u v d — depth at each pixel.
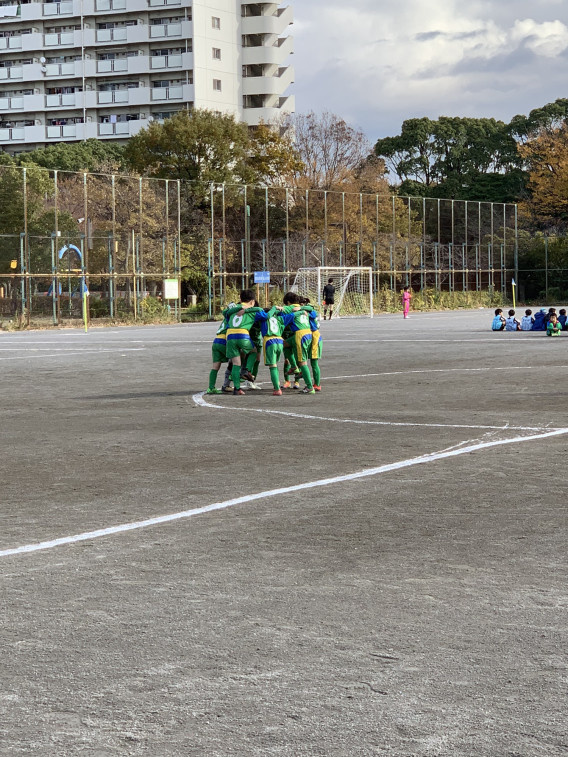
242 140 84.69
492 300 80.81
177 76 108.56
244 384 19.84
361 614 5.52
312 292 67.44
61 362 26.64
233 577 6.30
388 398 17.16
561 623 5.35
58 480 9.89
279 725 4.07
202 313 62.78
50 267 52.78
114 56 109.56
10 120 113.88
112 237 56.09
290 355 18.95
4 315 50.50
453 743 3.90
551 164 95.12
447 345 32.38
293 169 91.50
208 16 107.88
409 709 4.23
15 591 6.04
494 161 122.94
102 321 55.28
